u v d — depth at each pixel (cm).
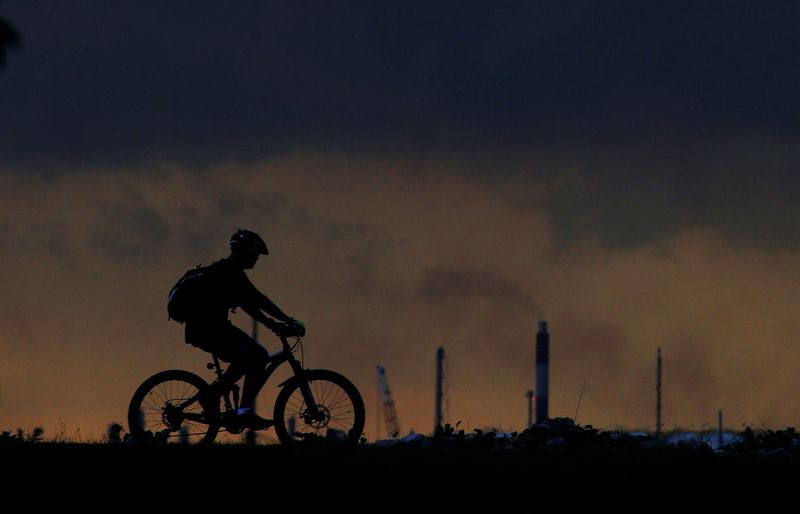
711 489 4338
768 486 4428
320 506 4034
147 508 4012
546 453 5222
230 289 5444
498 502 4106
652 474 4481
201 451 4725
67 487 4184
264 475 4306
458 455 4912
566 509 4075
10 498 4072
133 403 5419
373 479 4288
